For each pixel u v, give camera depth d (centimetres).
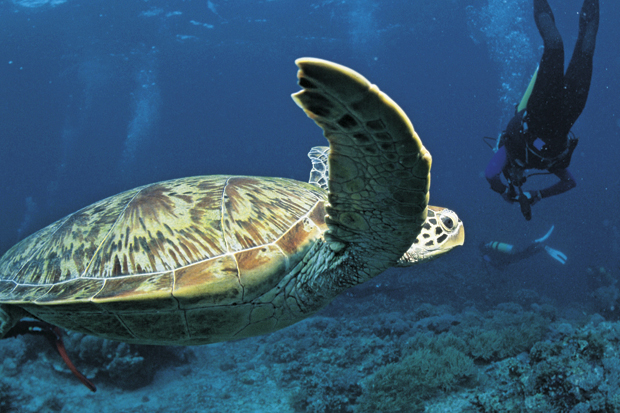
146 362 707
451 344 579
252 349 863
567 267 1809
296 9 3588
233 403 631
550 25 544
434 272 1412
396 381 505
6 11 3238
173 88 5478
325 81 103
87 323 224
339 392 561
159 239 231
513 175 626
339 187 154
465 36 4528
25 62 4109
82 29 3541
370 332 832
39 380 653
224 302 215
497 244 1343
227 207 247
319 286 227
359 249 198
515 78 4284
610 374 327
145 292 206
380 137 123
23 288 233
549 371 348
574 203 3781
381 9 3750
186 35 3844
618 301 979
